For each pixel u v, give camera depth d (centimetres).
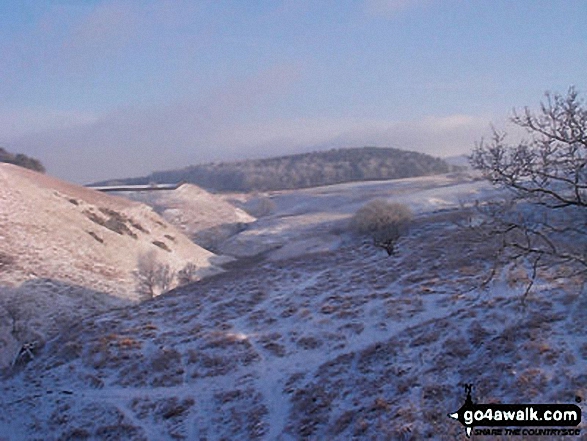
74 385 2109
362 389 1695
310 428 1553
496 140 1166
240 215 9612
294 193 12769
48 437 1791
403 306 2381
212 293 3228
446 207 7356
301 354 2122
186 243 6575
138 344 2350
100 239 5119
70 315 3622
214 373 2055
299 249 6412
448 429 1335
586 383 1403
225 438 1628
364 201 9900
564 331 1758
